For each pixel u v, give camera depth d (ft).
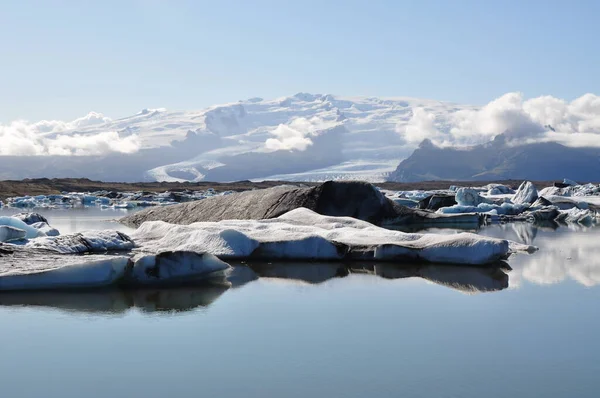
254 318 27.20
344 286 34.50
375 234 47.42
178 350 22.77
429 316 27.55
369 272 39.19
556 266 41.57
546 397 18.69
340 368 20.95
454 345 23.30
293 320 26.89
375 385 19.54
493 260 41.68
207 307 29.27
